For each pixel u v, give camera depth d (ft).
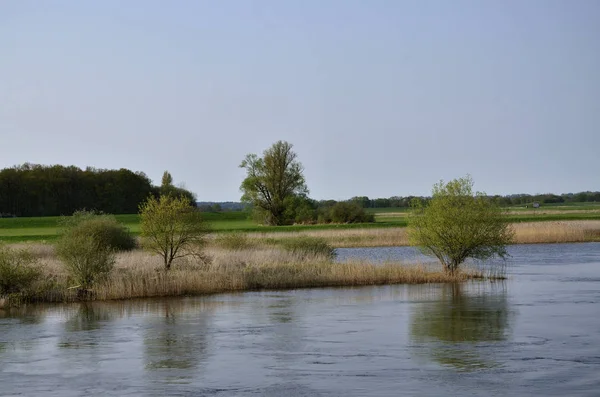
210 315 89.92
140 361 63.72
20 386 55.62
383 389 52.90
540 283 120.47
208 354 66.18
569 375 56.08
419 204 134.82
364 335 74.43
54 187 455.22
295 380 55.98
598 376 55.72
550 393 51.19
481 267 147.33
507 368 58.54
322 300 103.19
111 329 80.59
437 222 130.52
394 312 90.17
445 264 134.62
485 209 130.52
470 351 65.36
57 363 63.31
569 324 78.95
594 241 225.76
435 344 68.95
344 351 66.44
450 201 131.44
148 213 128.26
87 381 56.95
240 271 125.29
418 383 54.39
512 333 73.97
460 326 78.89
